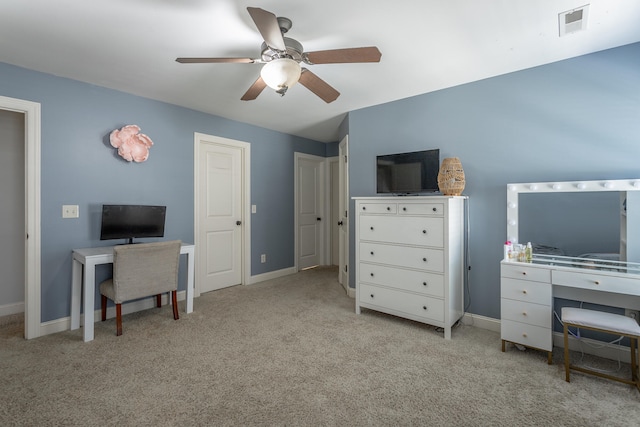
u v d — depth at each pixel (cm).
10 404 169
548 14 182
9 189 316
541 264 224
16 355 225
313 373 203
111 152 301
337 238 557
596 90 230
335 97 238
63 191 272
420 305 270
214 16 182
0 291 311
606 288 197
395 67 253
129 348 237
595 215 228
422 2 171
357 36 206
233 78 275
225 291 395
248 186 430
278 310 324
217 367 210
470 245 286
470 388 187
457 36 207
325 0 168
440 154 302
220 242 406
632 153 219
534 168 255
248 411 165
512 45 219
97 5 172
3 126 313
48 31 198
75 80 277
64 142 272
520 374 202
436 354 229
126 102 310
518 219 258
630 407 169
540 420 159
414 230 273
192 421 158
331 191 565
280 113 381
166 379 195
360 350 235
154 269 278
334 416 162
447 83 287
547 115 249
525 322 224
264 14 144
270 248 464
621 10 178
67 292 275
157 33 201
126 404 170
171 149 346
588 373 198
